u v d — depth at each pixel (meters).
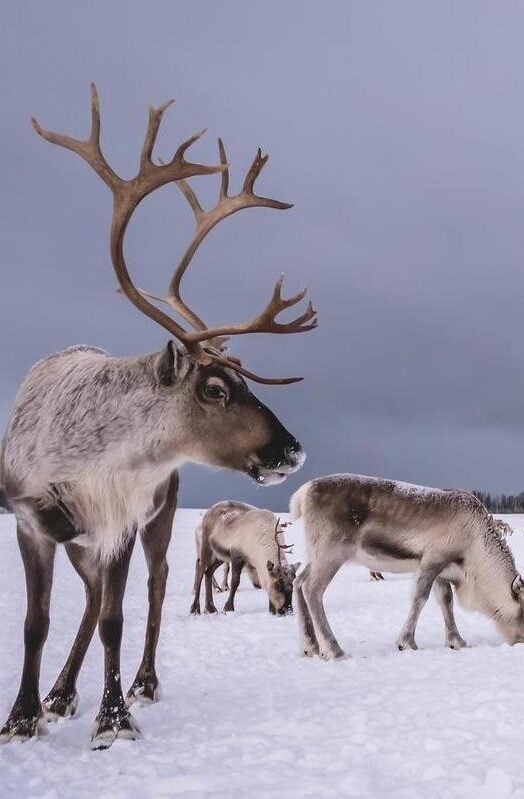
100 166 5.80
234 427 5.63
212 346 6.16
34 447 5.57
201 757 4.57
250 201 6.31
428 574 9.52
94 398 5.60
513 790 3.58
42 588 5.54
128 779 4.23
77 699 6.28
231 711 5.93
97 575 6.33
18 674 7.82
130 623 12.73
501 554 9.69
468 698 5.40
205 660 9.20
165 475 5.76
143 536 6.96
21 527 5.59
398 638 9.44
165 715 5.98
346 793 3.75
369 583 18.33
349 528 9.56
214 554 15.08
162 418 5.61
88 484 5.52
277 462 5.67
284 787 3.88
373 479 9.85
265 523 14.73
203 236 6.41
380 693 5.94
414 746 4.38
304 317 5.90
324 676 7.41
